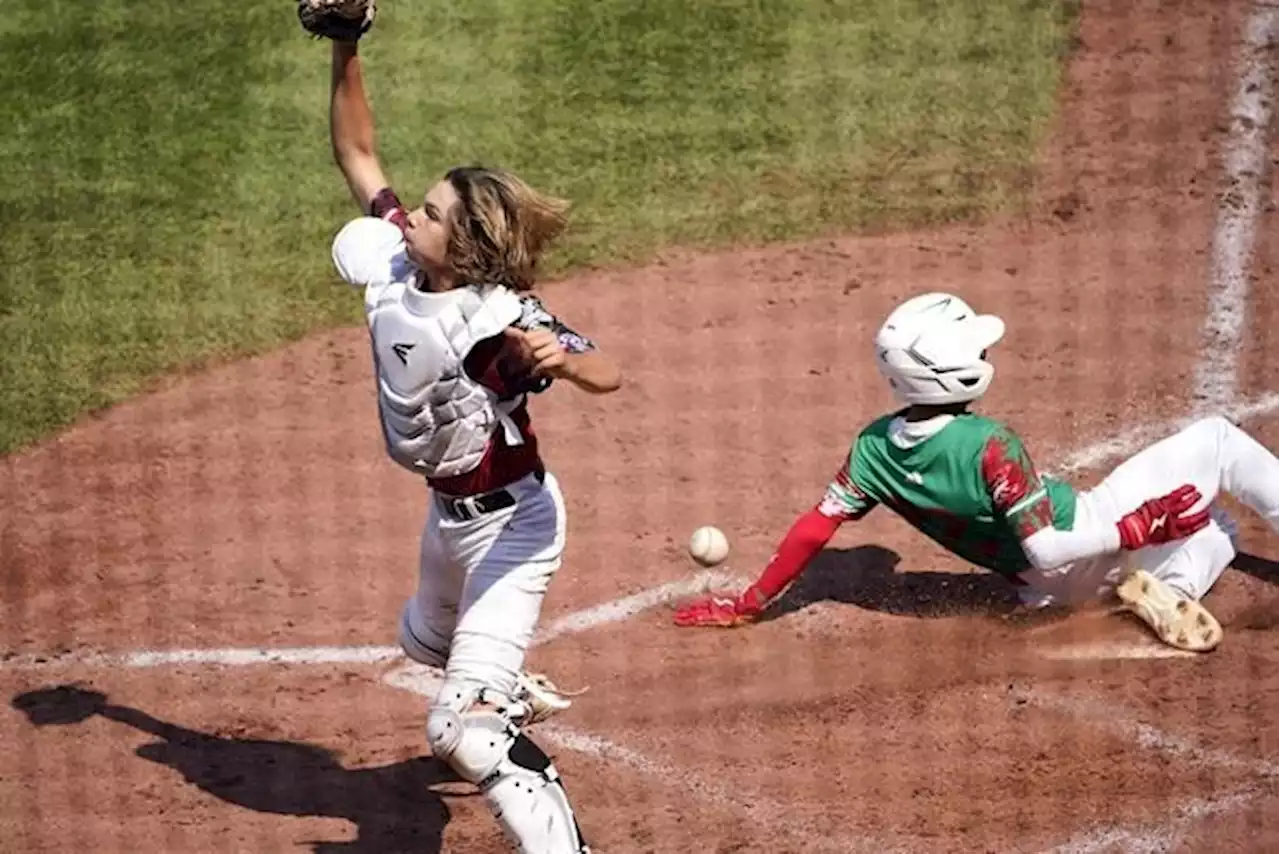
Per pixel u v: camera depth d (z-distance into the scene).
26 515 30.95
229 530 30.19
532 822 19.23
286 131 42.81
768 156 41.41
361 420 33.78
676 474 30.89
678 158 41.41
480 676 19.66
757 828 21.70
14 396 34.88
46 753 24.14
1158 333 34.56
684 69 44.09
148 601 28.12
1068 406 32.12
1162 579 25.41
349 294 38.03
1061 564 24.44
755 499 29.98
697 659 25.56
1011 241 38.25
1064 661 24.80
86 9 46.88
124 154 42.38
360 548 29.53
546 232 19.47
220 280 38.50
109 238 39.84
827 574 27.67
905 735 23.41
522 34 45.38
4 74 44.84
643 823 21.89
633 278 37.69
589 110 42.94
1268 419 31.53
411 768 23.52
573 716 24.28
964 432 24.30
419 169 40.97
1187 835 21.09
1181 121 42.03
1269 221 38.44
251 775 23.47
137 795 23.08
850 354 34.53
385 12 46.25
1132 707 23.64
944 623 26.08
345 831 22.16
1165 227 38.41
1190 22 45.88
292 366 35.75
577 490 30.50
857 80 43.69
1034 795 22.00
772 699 24.41
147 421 34.00
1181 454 25.30
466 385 19.03
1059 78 43.75
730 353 34.78
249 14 46.50
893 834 21.41
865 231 38.91
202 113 43.41
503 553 20.09
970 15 46.03
